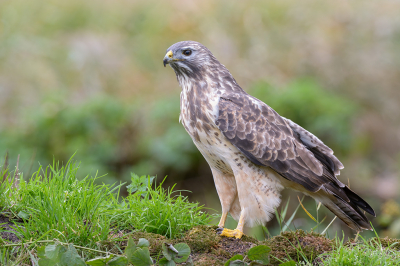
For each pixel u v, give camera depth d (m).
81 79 18.41
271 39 20.06
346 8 21.30
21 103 17.19
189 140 13.30
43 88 17.81
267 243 5.82
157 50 20.14
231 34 20.31
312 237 5.91
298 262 5.50
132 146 13.94
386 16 20.75
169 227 5.82
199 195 13.12
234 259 4.95
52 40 20.00
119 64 19.22
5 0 21.22
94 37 20.31
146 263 4.75
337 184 6.84
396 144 17.38
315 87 15.97
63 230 5.32
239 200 6.61
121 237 5.48
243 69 18.70
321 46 19.72
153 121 14.30
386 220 11.45
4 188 5.95
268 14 21.02
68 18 21.25
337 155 14.57
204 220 6.42
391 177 15.63
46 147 13.88
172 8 21.59
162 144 13.34
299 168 6.66
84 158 13.22
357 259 5.22
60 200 5.62
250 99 6.83
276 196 6.73
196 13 21.23
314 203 12.12
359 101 18.44
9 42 19.27
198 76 6.87
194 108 6.75
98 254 5.21
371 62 19.25
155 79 18.94
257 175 6.62
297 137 7.15
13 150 13.36
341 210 7.04
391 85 18.80
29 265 4.91
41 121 14.08
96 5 21.92
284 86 16.67
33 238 5.24
